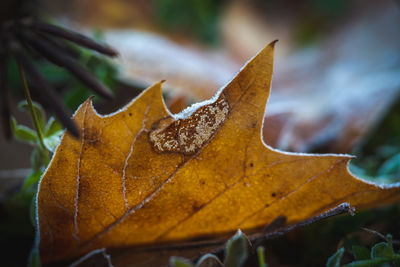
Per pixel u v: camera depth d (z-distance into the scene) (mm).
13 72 306
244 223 176
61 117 152
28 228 206
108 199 165
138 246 174
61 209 162
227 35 548
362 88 312
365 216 202
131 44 329
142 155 163
